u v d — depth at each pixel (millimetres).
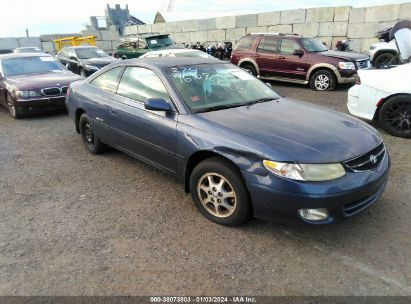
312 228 3299
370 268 2754
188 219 3533
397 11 14258
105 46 25609
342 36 15859
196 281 2670
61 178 4637
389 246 3016
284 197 2832
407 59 6867
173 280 2684
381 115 5957
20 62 9273
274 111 3740
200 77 4113
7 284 2693
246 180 3002
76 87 5453
